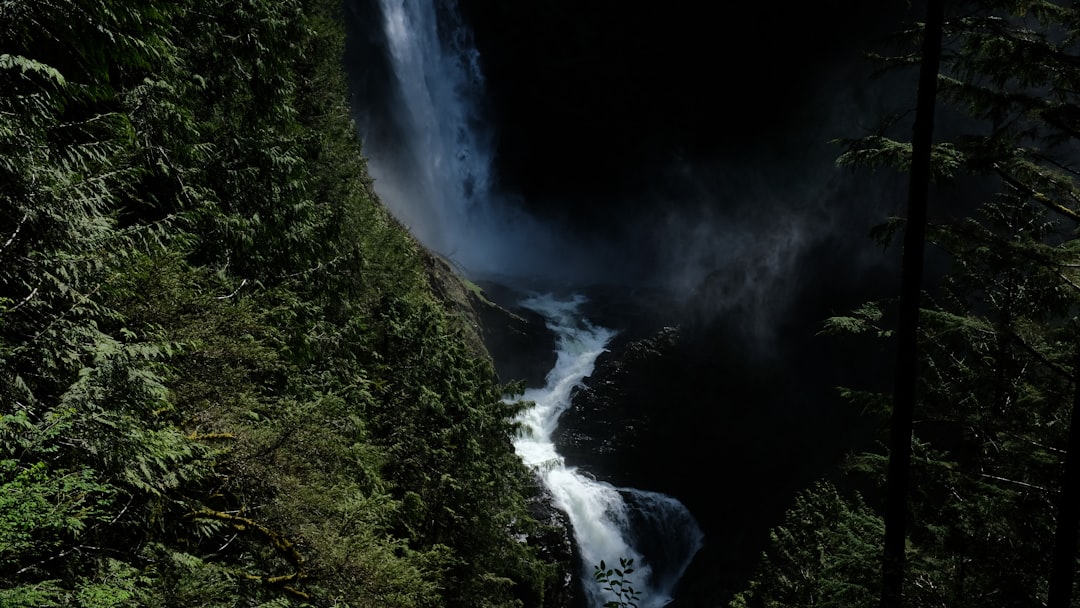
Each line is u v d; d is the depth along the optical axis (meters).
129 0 5.39
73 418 4.21
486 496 17.52
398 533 14.36
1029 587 8.46
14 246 4.46
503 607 18.20
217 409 6.95
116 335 5.99
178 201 8.45
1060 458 8.68
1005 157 8.46
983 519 9.16
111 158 5.81
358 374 13.92
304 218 11.68
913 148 8.81
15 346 4.42
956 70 8.91
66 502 4.12
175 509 6.46
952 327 8.73
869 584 9.14
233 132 10.88
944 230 8.71
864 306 9.94
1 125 4.23
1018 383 10.35
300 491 7.36
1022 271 10.31
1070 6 8.07
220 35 10.61
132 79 7.90
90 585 4.10
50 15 4.70
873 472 10.30
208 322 7.00
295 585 7.07
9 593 3.53
